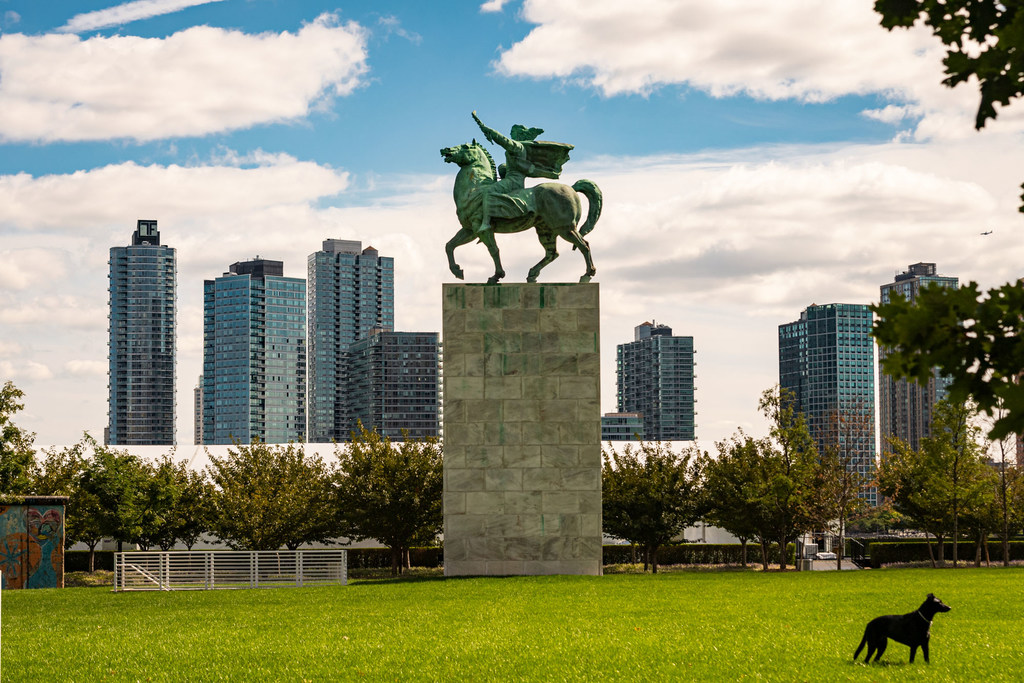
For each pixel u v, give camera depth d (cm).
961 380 532
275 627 2300
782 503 4612
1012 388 510
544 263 3803
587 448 3688
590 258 3812
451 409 3703
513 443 3694
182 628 2320
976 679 1516
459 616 2436
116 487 4588
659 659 1753
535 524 3672
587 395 3703
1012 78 540
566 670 1667
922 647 1694
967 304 526
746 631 2084
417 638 2059
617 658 1772
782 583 3291
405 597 2938
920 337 532
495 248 3766
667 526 4559
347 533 4731
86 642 2097
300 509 4572
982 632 2000
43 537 3862
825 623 2197
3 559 3803
